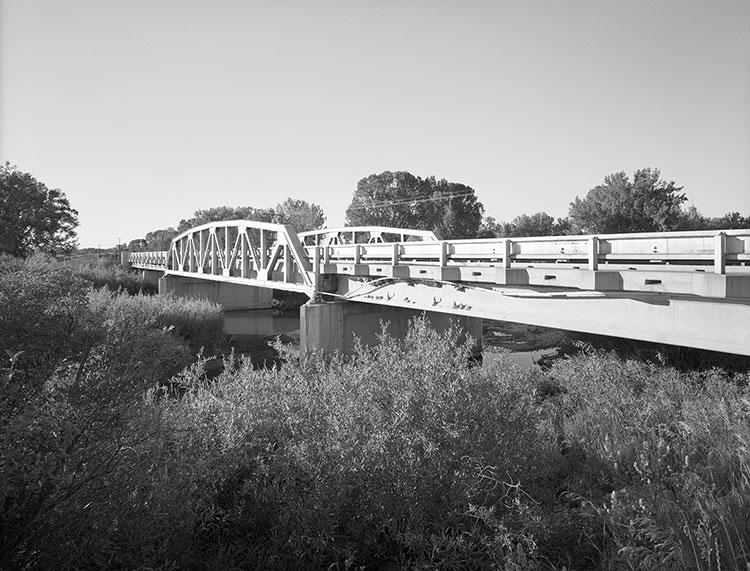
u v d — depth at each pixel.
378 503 4.39
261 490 4.94
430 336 6.14
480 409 4.94
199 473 4.36
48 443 3.05
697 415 6.27
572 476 5.59
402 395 4.86
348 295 20.94
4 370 3.18
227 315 40.78
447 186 82.75
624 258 10.63
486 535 4.16
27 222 53.09
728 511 3.50
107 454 3.47
